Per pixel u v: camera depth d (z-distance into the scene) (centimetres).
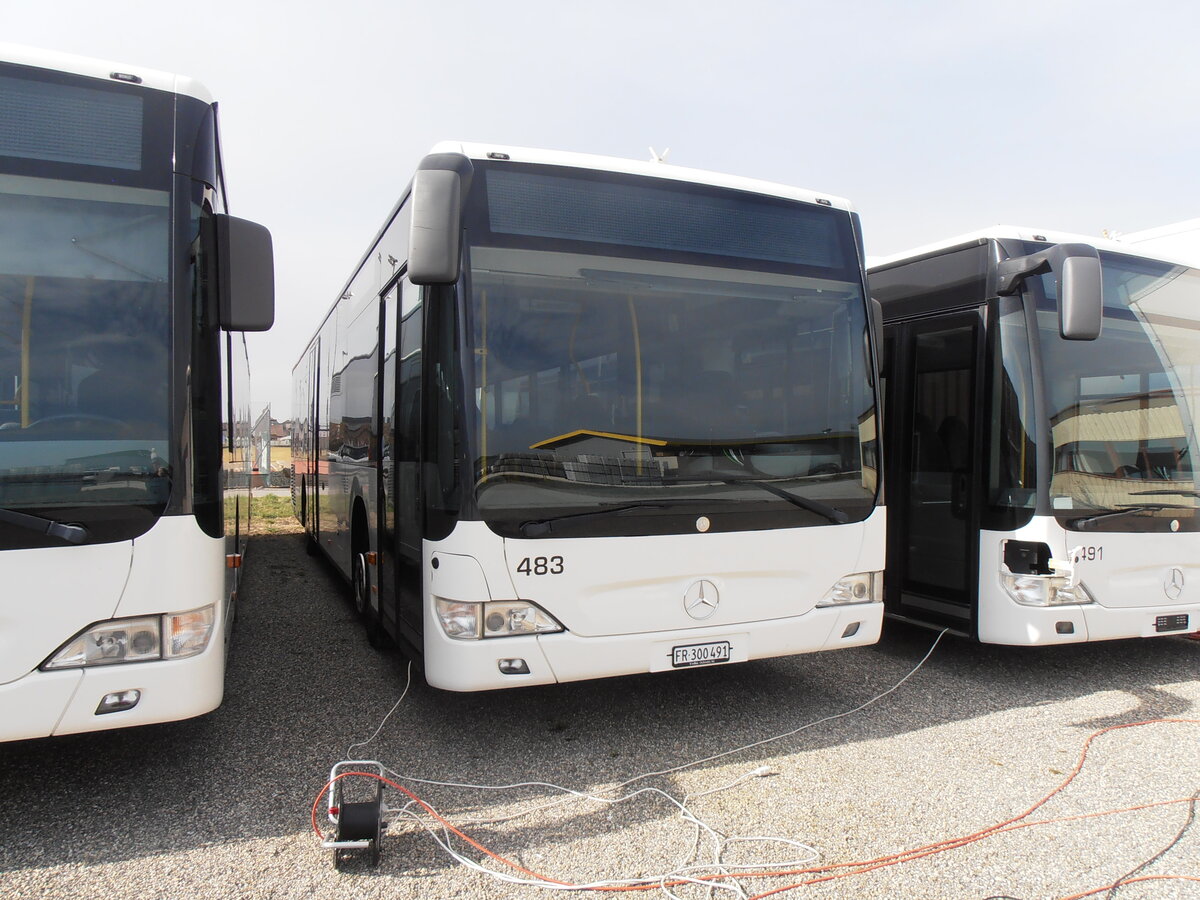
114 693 316
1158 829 338
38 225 320
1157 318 568
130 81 337
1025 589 507
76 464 315
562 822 343
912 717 472
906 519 601
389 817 345
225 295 346
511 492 379
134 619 320
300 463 1170
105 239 328
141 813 347
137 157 335
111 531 317
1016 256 526
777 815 350
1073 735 444
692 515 411
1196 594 551
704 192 440
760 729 452
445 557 378
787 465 439
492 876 300
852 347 469
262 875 299
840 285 471
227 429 446
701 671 560
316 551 1052
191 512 332
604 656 394
